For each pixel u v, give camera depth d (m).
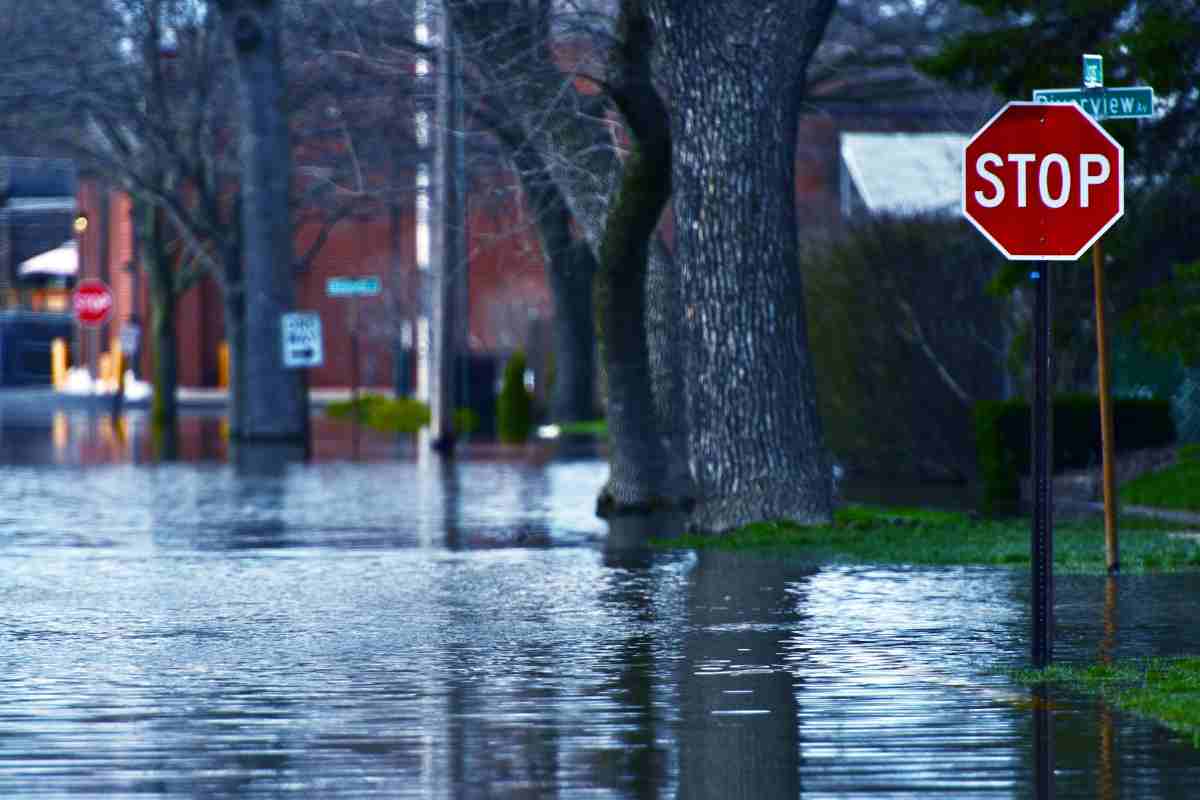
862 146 92.19
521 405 107.00
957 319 64.06
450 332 87.19
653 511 54.75
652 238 59.81
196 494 62.91
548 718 22.55
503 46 48.56
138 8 87.25
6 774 19.66
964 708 22.83
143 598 34.75
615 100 47.41
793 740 21.11
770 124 45.31
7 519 53.34
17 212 182.88
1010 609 31.84
